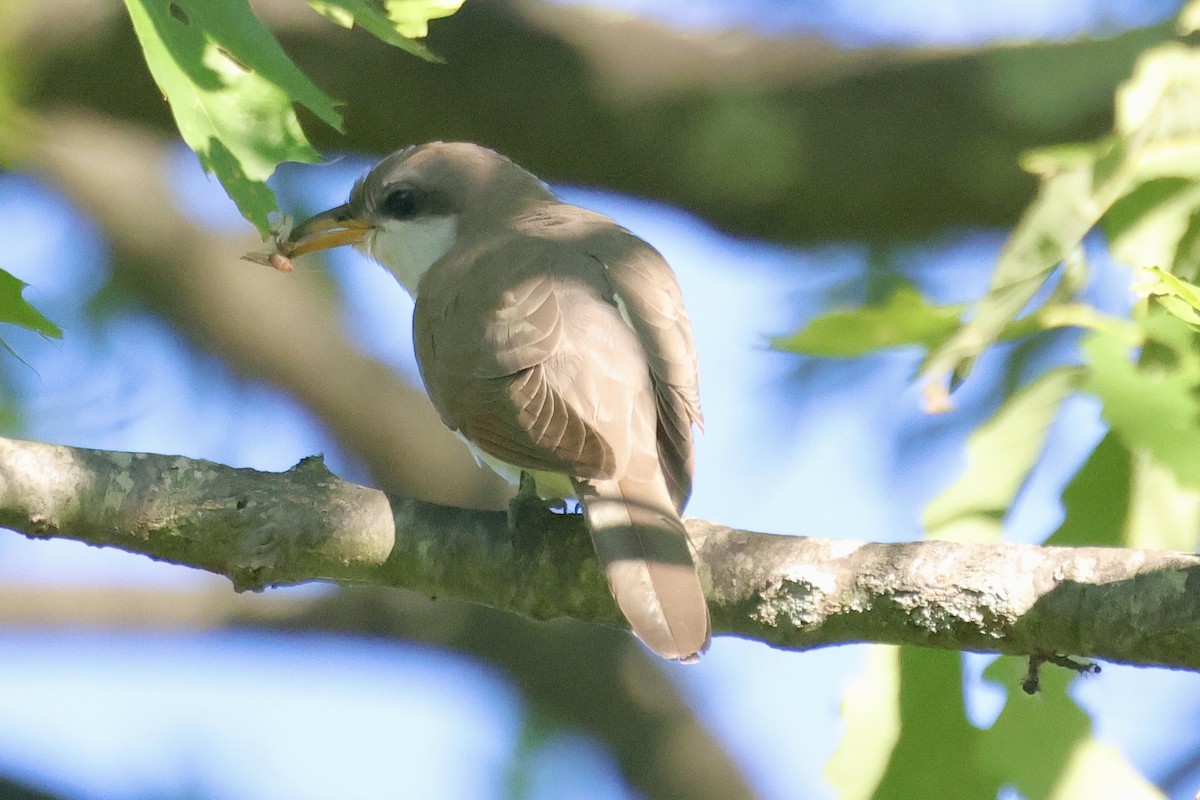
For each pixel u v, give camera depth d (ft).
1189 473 27.37
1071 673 29.19
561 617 27.86
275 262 39.93
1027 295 26.32
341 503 27.53
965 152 41.19
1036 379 29.68
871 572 25.36
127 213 53.83
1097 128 40.24
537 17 42.80
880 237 43.60
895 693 29.55
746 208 43.04
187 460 27.50
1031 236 26.37
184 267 53.88
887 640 25.52
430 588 27.91
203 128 24.14
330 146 44.16
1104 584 23.88
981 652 25.23
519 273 32.99
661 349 31.99
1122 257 27.91
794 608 25.81
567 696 52.75
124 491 26.99
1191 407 27.73
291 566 27.48
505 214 38.32
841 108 41.75
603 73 42.32
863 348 28.55
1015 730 29.25
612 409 30.04
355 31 42.16
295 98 24.66
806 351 28.76
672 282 34.35
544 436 29.04
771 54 42.45
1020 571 24.50
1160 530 29.25
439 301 33.81
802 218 43.09
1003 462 29.07
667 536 26.71
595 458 28.37
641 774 52.19
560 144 42.83
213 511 27.20
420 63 42.24
